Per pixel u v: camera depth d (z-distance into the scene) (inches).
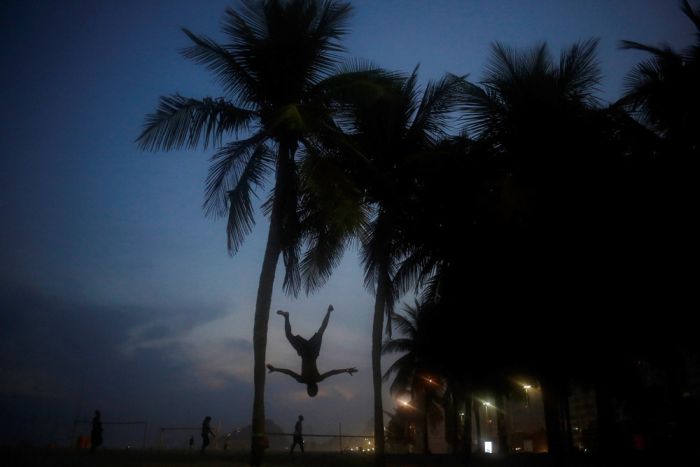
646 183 657.0
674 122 674.2
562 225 652.1
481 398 1726.1
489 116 669.3
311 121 575.5
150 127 590.2
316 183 561.0
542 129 652.7
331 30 644.1
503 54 669.3
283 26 627.2
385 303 762.2
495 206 634.8
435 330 1069.8
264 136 609.9
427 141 732.0
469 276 706.8
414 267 781.3
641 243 649.6
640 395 1203.9
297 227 698.8
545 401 652.7
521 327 685.9
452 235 717.3
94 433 892.0
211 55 617.3
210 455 841.5
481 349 899.4
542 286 658.2
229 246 596.7
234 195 605.9
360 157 671.8
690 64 656.4
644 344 734.5
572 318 653.3
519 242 671.8
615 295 651.5
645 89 656.4
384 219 734.5
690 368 1154.7
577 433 1918.1
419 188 734.5
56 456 646.5
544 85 646.5
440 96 722.8
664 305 666.8
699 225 642.8
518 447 2258.9
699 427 818.2
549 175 651.5
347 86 627.2
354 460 848.3
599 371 737.6
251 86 633.0
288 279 716.7
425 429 1909.4
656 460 833.5
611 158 663.1
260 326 575.5
